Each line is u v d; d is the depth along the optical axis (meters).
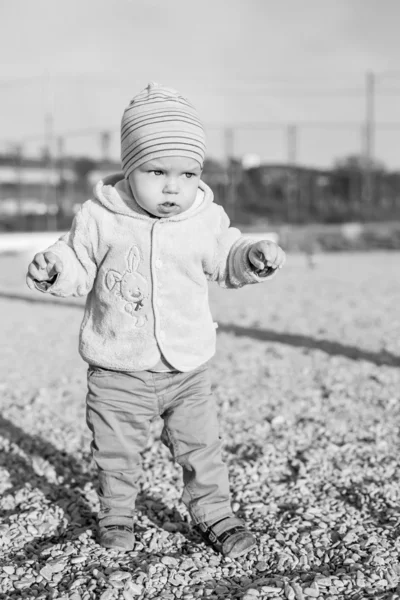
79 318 8.41
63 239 2.66
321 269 14.80
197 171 2.56
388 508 3.03
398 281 12.20
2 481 3.42
